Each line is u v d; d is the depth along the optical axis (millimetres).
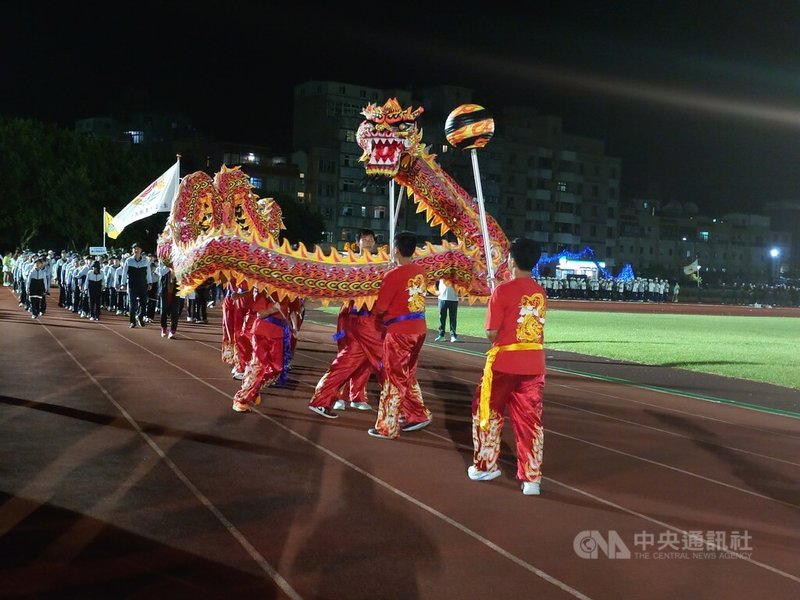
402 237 8211
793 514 6102
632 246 102812
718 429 9352
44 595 4215
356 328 9000
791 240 113562
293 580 4531
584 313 38812
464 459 7418
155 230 50938
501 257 10211
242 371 11453
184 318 23578
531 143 95250
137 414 8727
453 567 4816
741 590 4648
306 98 86312
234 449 7395
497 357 6500
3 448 7039
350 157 84875
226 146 80812
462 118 8328
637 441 8492
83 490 5953
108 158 50125
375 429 8234
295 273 9039
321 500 5984
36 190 46062
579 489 6586
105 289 25688
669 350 19125
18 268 30062
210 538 5109
